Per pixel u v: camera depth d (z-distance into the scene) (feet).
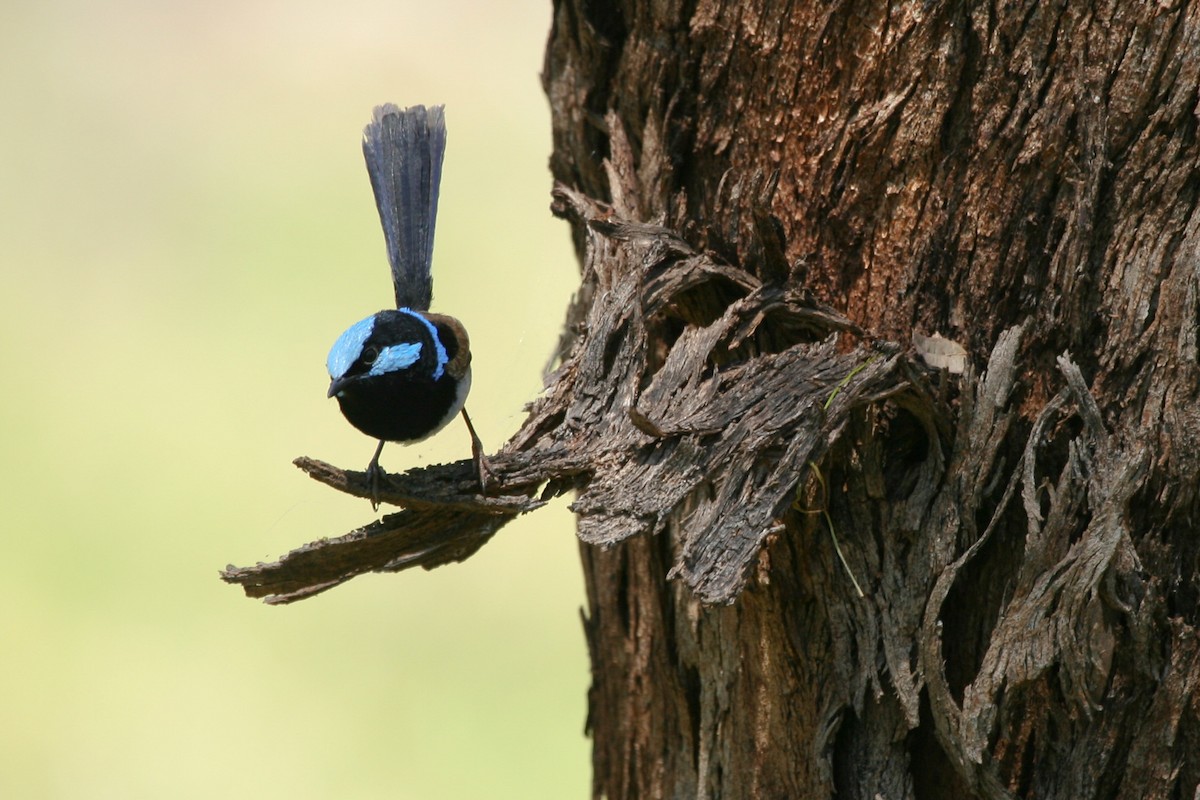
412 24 71.97
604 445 21.84
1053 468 21.83
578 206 27.50
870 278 23.38
